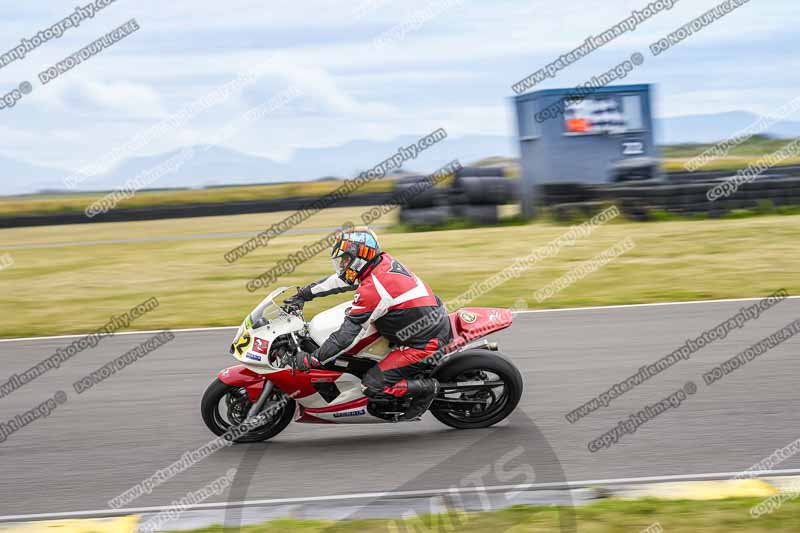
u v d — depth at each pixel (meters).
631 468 8.63
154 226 40.09
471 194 29.50
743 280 18.34
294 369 9.30
